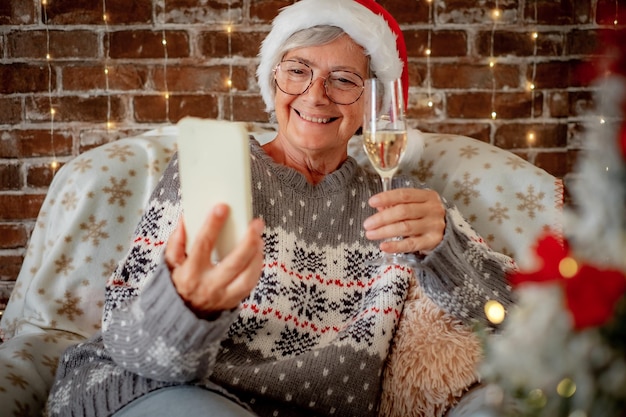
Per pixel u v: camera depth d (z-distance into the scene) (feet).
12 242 6.81
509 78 6.79
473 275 4.09
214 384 3.37
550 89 6.81
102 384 3.41
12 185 6.74
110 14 6.56
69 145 6.71
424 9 6.67
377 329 4.19
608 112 1.79
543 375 1.84
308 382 3.88
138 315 3.02
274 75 4.68
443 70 6.75
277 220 4.28
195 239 2.77
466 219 5.34
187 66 6.66
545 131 6.86
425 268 3.93
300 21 4.42
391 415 4.14
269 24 6.63
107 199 5.11
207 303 2.89
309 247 4.39
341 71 4.47
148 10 6.57
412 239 3.90
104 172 5.17
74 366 3.85
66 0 6.54
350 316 4.35
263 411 3.82
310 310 4.24
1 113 6.64
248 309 4.04
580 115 6.83
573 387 1.79
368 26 4.47
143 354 3.04
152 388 3.27
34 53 6.58
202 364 3.07
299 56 4.46
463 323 4.13
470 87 6.79
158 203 4.11
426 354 4.01
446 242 3.92
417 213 3.84
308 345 4.16
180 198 4.06
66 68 6.61
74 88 6.64
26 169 6.72
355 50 4.53
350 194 4.63
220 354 3.93
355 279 4.44
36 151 6.70
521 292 1.89
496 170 5.45
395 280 4.39
